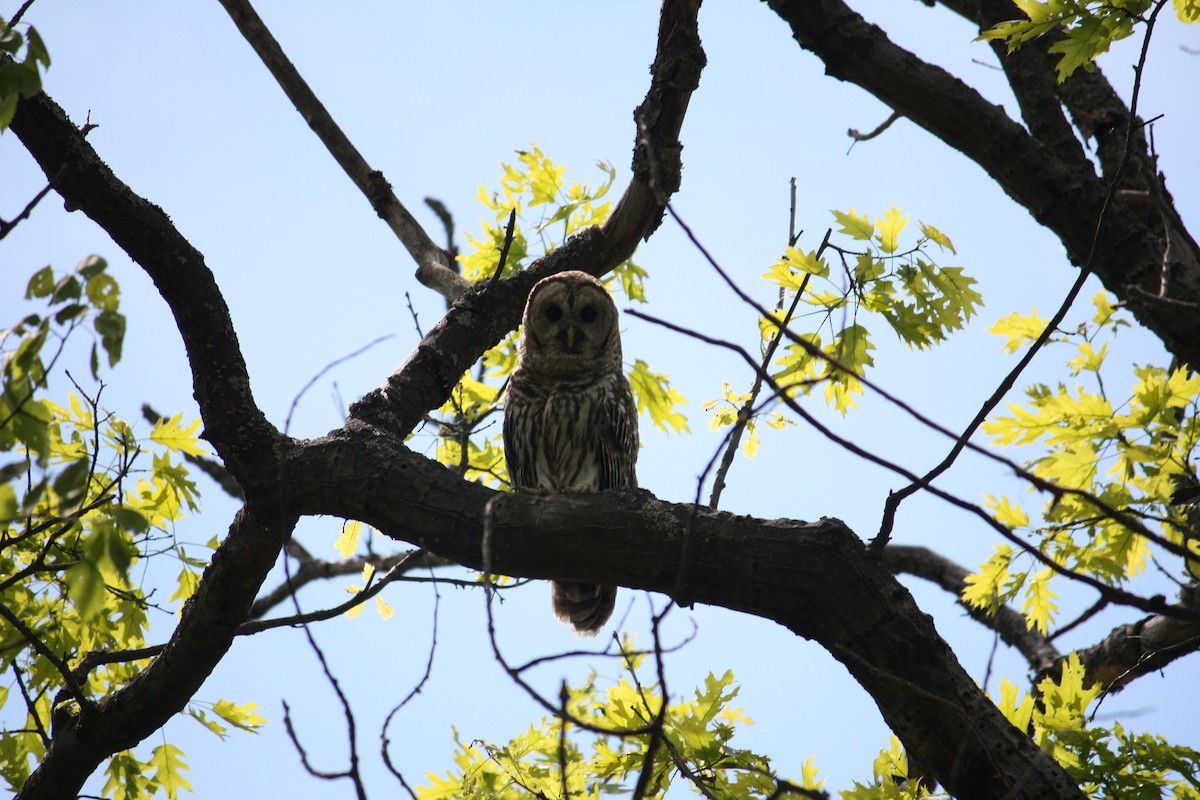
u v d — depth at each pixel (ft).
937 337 37.99
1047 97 41.93
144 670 33.14
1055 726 31.99
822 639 26.32
